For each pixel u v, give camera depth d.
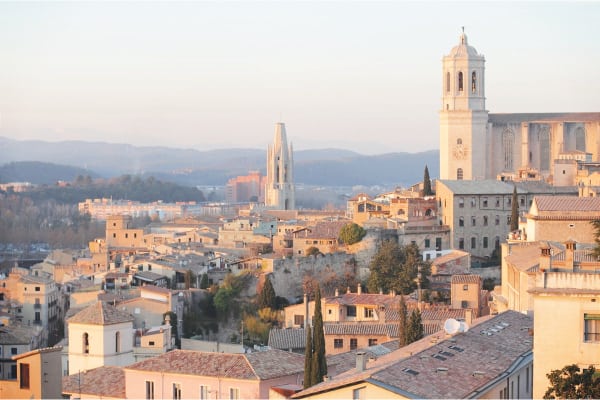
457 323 159.00
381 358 159.38
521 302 191.12
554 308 128.25
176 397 181.88
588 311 127.44
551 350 128.38
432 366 136.12
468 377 134.12
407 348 162.38
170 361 185.88
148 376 183.62
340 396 128.00
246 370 179.25
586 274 128.50
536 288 129.12
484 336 158.62
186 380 181.12
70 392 189.50
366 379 126.31
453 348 148.12
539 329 128.62
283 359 188.88
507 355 148.62
